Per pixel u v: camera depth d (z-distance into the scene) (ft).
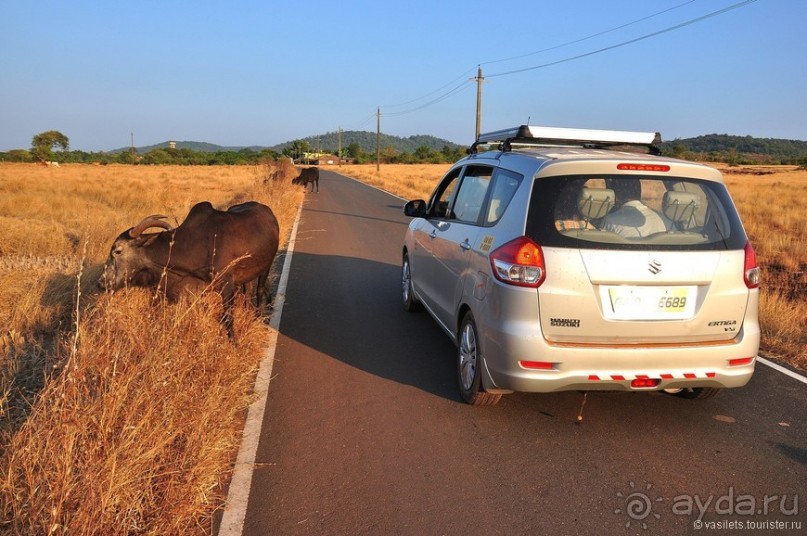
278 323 22.06
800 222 57.98
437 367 17.70
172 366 11.92
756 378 17.11
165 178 125.39
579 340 12.47
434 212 20.70
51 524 8.21
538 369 12.49
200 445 10.84
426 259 20.16
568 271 12.26
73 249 34.14
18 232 35.29
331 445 12.91
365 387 16.15
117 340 12.57
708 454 12.67
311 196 93.86
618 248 12.34
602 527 10.19
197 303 15.62
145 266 17.76
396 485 11.35
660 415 14.56
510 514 10.51
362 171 226.38
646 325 12.46
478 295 14.01
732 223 13.10
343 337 20.53
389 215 64.85
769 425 14.06
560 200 12.69
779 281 33.06
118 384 10.34
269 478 11.56
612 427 13.88
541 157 13.52
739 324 13.01
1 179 87.61
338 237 46.16
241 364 16.24
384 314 23.52
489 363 13.28
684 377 12.76
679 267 12.44
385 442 13.06
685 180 13.08
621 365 12.50
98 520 8.61
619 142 16.22
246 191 74.08
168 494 9.69
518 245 12.62
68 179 105.09
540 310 12.38
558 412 14.66
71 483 8.80
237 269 19.17
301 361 18.12
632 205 12.96
